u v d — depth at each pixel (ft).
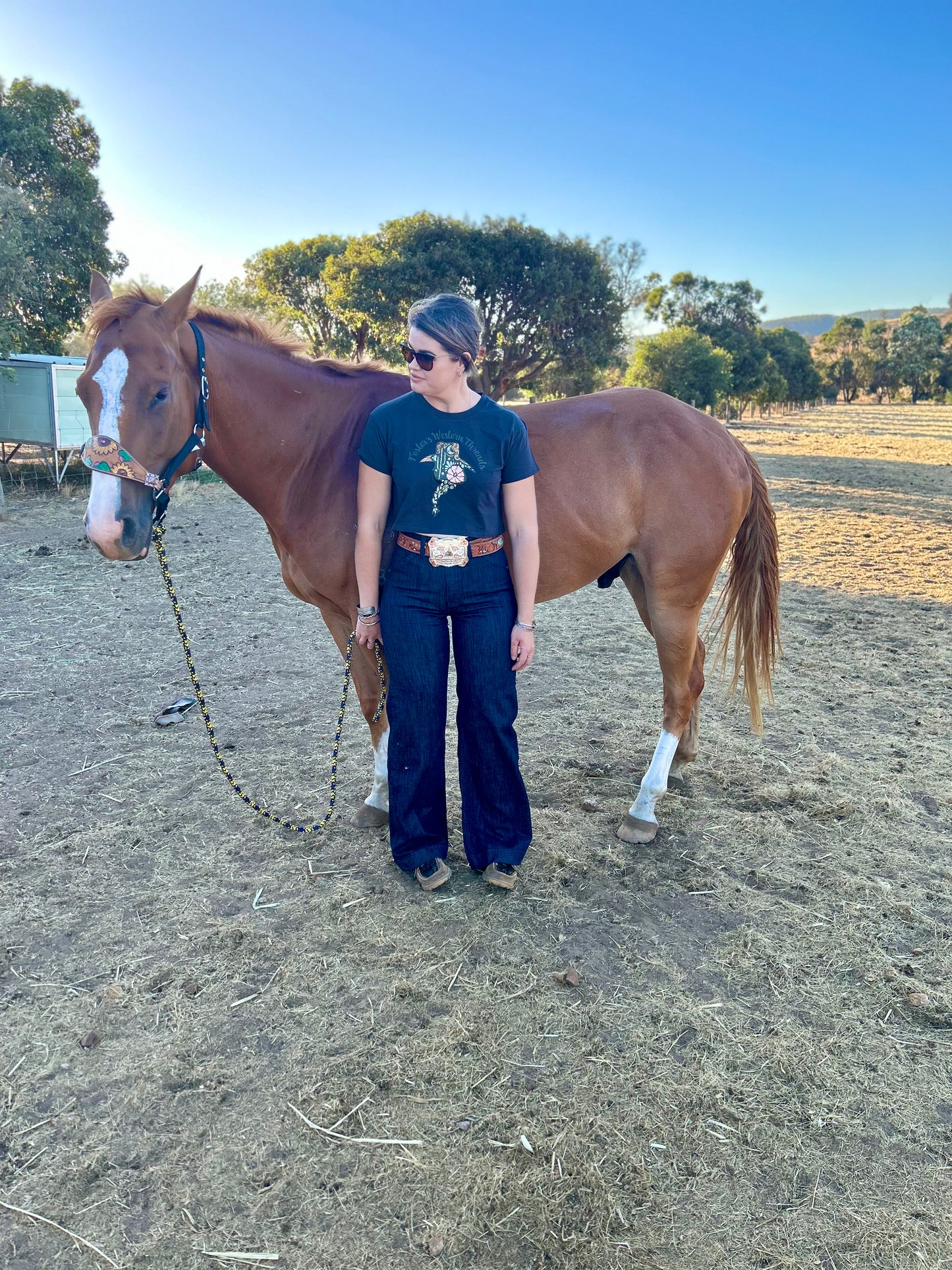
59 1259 4.95
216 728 12.83
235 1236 5.08
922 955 7.75
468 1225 5.16
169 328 7.58
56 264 51.78
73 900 8.46
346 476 8.45
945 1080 6.34
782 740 12.55
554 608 20.85
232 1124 5.88
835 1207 5.29
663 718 9.96
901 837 9.79
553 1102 6.07
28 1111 5.98
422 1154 5.64
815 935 8.03
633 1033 6.75
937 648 17.16
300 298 100.89
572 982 7.29
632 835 9.64
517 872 9.00
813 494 41.60
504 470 7.54
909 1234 5.11
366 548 7.77
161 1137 5.77
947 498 40.47
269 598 20.67
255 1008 7.01
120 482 7.38
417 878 8.82
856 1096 6.17
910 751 12.11
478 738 8.25
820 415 175.52
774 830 9.87
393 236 80.48
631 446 8.91
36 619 18.48
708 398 110.93
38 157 50.29
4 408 38.91
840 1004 7.13
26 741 12.23
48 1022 6.82
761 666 10.59
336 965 7.54
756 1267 4.91
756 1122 5.92
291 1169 5.52
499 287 79.71
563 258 80.53
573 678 15.38
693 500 9.00
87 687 14.48
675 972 7.50
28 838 9.62
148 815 10.17
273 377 8.55
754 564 10.32
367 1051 6.55
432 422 7.30
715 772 11.46
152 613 19.19
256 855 9.35
